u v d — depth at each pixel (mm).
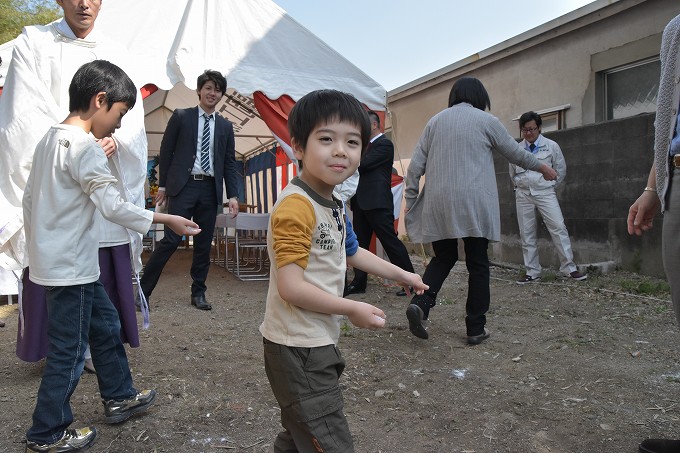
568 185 7164
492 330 4293
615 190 6547
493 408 2811
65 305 2219
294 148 1608
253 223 6488
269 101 6074
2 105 3014
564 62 7469
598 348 3791
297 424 1602
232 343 3947
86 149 2174
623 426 2600
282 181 9508
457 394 2994
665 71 2199
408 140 10922
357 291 5855
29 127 2941
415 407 2822
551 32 7547
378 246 7102
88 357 3273
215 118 4992
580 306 5090
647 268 6270
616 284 5922
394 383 3152
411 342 3975
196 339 4020
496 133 3832
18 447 2342
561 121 7551
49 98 3027
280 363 1586
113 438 2434
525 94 8109
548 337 4078
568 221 7199
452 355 3674
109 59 3287
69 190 2188
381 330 4289
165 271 7391
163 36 5695
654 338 4004
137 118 3416
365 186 5391
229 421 2619
